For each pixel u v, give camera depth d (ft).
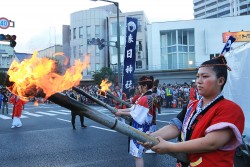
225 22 108.78
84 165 19.56
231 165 5.64
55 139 29.94
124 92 35.65
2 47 92.94
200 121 5.84
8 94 65.21
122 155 22.15
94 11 135.23
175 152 5.57
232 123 5.40
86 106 5.28
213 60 6.06
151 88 14.14
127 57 36.09
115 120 5.51
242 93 17.28
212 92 5.94
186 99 68.23
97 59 133.18
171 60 114.42
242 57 17.10
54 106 86.28
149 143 5.66
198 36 111.24
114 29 130.62
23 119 51.06
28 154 23.17
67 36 145.07
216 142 5.33
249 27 107.04
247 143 17.02
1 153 23.67
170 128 6.80
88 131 35.04
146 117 13.75
